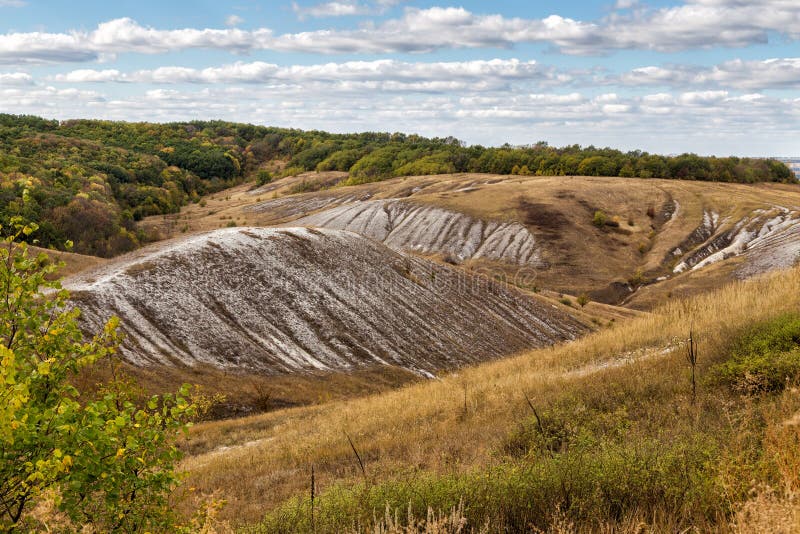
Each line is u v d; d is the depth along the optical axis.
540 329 67.75
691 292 100.75
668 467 5.67
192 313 42.75
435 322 57.47
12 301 4.68
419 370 47.53
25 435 3.74
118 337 5.19
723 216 142.00
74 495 4.23
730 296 17.78
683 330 16.02
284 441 17.56
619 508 5.23
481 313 64.38
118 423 4.14
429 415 15.52
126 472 4.49
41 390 4.62
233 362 39.34
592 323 76.38
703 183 177.88
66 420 4.09
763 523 3.81
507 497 5.63
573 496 5.33
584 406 10.21
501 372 19.66
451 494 5.89
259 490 11.37
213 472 14.32
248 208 185.38
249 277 50.28
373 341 49.38
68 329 4.85
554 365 17.66
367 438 14.36
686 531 4.49
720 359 11.02
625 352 16.23
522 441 9.49
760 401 8.06
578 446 7.38
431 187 182.50
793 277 16.92
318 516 6.61
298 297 50.75
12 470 3.94
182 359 37.22
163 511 4.81
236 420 26.31
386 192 184.25
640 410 9.57
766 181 198.38
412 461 10.34
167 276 45.59
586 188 160.25
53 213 84.50
